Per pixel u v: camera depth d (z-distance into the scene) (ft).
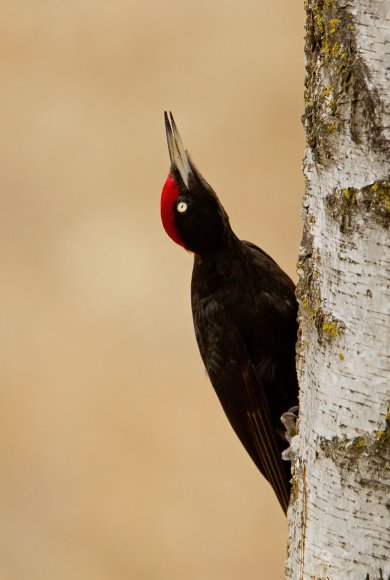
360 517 15.96
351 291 15.85
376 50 15.37
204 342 24.14
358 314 15.80
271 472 23.79
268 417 23.58
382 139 15.37
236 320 23.61
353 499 15.99
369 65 15.42
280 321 23.62
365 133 15.53
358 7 15.49
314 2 16.81
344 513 16.10
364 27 15.44
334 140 15.98
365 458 15.80
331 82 16.06
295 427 20.33
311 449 16.79
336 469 16.14
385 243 15.51
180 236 23.57
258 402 23.61
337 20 15.92
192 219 23.36
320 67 16.55
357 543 16.01
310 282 17.46
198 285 23.99
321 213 16.69
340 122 15.85
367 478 15.84
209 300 23.81
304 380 17.79
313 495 16.65
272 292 23.70
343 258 15.94
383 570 15.88
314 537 16.62
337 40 15.97
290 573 18.19
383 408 15.66
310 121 17.28
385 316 15.60
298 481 17.94
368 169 15.53
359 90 15.55
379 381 15.67
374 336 15.66
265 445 23.66
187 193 23.44
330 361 16.22
